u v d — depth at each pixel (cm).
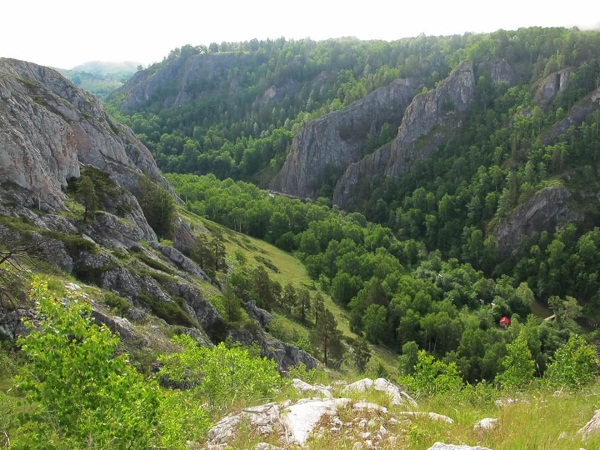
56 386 1048
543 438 1170
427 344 9281
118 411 1088
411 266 14738
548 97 19275
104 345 1098
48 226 4653
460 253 16438
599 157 16300
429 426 1359
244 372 1892
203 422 1452
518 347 2831
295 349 5850
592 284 13075
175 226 8550
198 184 18188
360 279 11406
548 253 14638
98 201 6328
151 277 4681
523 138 18062
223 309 5747
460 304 12094
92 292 3578
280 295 9212
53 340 1056
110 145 8731
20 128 5547
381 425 1359
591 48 19550
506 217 16038
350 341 8406
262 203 16125
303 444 1281
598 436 1146
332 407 1488
